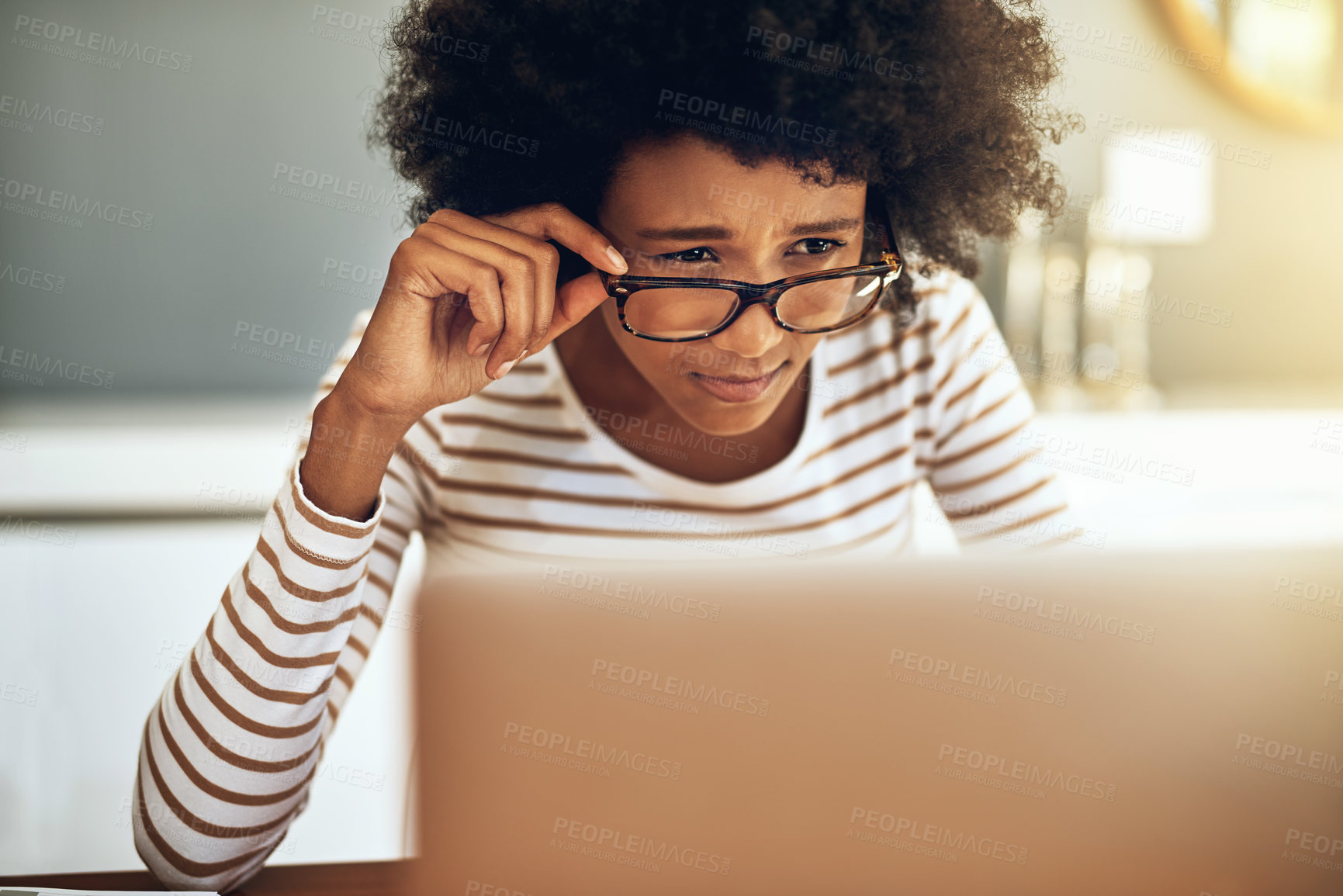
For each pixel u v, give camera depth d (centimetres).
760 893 44
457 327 68
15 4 371
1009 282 316
